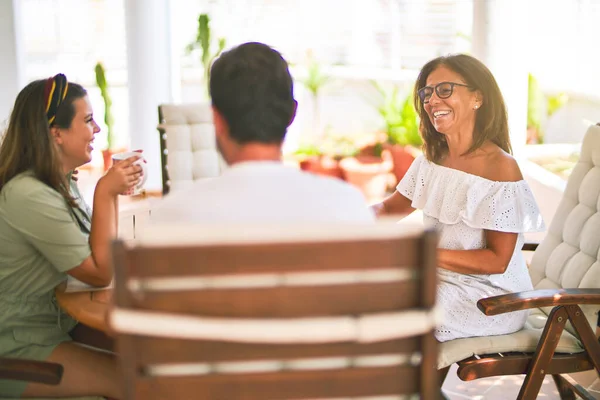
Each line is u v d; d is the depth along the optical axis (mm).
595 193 2834
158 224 1544
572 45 5809
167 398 1452
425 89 2672
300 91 7258
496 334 2619
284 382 1468
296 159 6578
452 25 6910
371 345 1454
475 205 2586
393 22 7090
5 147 2406
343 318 1402
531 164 4891
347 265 1392
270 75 1612
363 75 7199
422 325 1412
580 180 2930
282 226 1376
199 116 3912
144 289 1392
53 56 7180
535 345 2562
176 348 1425
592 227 2785
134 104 5250
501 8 4559
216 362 1438
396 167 6539
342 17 7199
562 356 2512
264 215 1509
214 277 1379
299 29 7230
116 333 1401
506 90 4699
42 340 2391
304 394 1479
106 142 7289
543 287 2936
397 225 1405
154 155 5312
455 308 2605
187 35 7195
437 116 2648
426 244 1387
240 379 1457
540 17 6043
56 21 7109
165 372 1453
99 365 2361
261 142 1616
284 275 1402
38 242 2312
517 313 2635
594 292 2428
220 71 1619
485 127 2639
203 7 7145
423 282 1413
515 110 4754
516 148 4848
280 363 1467
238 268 1375
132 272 1368
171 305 1398
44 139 2361
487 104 2627
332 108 7320
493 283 2635
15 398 2307
